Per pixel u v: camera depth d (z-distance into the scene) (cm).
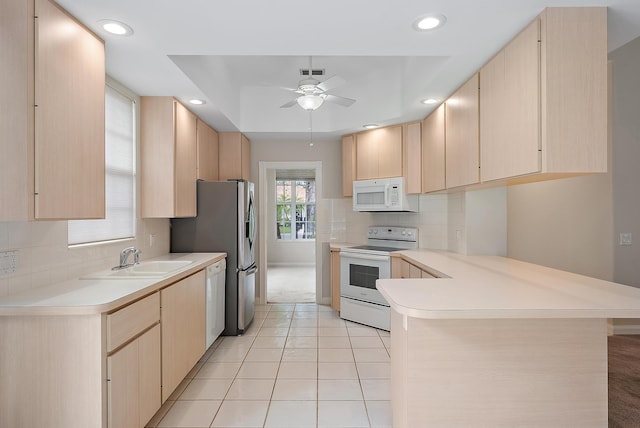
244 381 288
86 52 202
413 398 181
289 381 288
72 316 173
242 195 397
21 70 165
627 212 395
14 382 174
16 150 165
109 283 219
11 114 165
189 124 359
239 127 452
